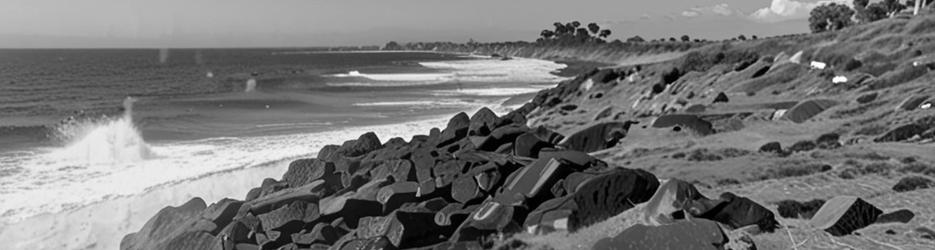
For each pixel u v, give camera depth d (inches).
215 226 495.8
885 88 1022.4
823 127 791.1
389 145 760.3
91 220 676.1
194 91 2623.0
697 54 1710.1
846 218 365.1
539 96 1761.8
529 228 396.5
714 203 372.5
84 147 1074.1
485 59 7795.3
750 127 853.2
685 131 838.5
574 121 1226.6
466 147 666.2
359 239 404.2
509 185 475.8
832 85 1166.3
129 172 900.6
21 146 1156.5
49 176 869.2
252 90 2623.0
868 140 669.3
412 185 502.0
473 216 418.3
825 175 503.8
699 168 573.6
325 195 565.6
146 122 1542.8
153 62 6264.8
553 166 458.0
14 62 6181.1
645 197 415.2
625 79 1715.1
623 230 370.0
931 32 1469.0
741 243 336.5
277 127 1424.7
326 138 1232.2
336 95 2343.8
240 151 1082.1
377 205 487.2
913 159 533.3
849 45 1530.5
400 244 401.1
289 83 2974.9
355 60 7175.2
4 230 633.0
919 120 694.5
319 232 451.2
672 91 1462.8
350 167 610.9
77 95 2497.5
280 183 621.0
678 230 336.5
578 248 362.9
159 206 734.5
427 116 1628.9
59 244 610.2
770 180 507.2
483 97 2206.0
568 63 6304.1
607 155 726.5
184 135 1299.2
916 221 375.6
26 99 2349.9
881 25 1676.9
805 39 2139.5
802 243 348.5
